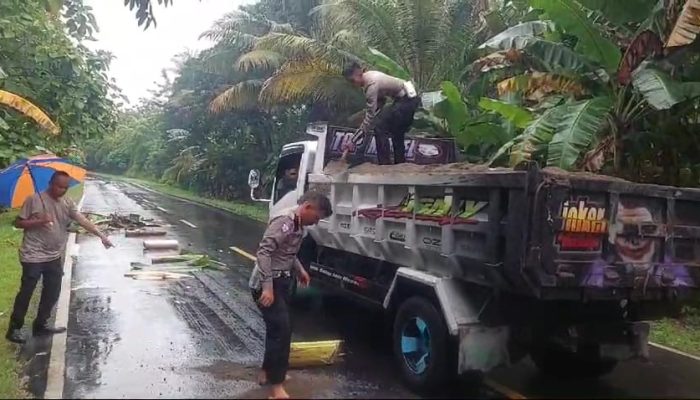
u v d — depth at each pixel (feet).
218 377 18.97
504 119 38.78
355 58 55.36
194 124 110.63
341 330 24.63
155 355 21.09
